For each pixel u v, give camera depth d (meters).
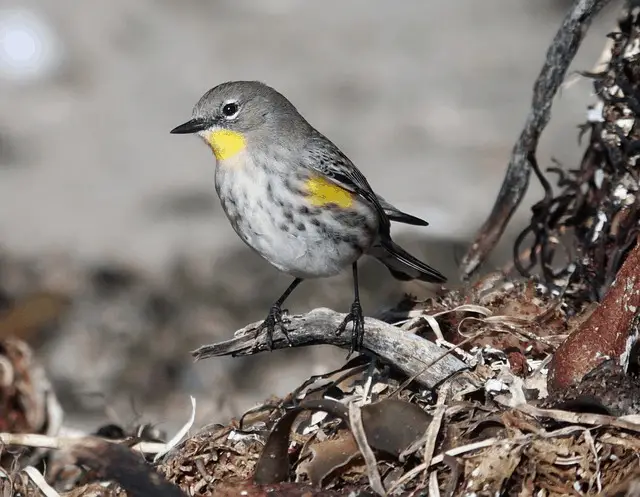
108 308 16.08
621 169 9.77
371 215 10.79
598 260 9.77
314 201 10.59
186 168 21.64
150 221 19.30
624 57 9.84
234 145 10.79
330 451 7.86
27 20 27.48
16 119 23.69
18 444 9.08
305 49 26.55
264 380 13.92
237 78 25.14
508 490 7.49
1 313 16.03
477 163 20.22
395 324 9.55
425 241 16.78
